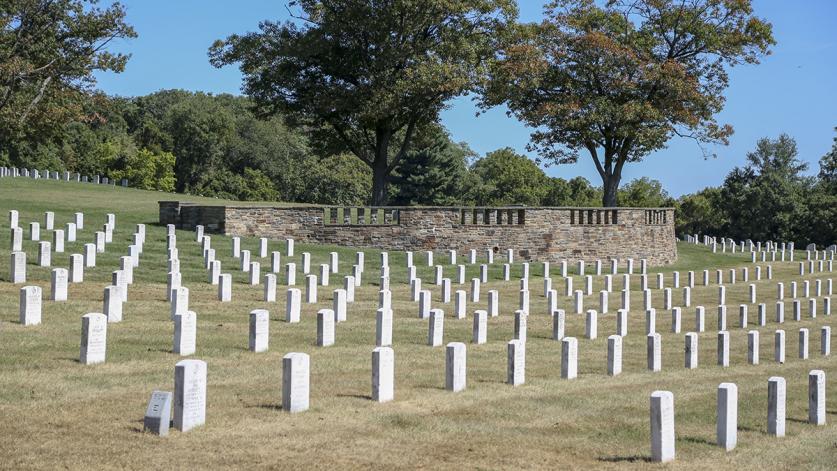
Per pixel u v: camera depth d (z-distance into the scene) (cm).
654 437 1442
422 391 1848
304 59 5934
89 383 1698
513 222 5481
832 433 1764
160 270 3412
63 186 7000
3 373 1734
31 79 6109
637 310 3872
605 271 5322
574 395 1917
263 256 4138
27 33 6019
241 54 5956
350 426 1530
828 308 4162
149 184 10131
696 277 5359
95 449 1326
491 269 4666
